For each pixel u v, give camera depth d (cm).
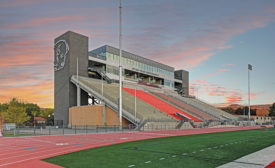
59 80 6750
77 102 6053
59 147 1777
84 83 5888
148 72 9181
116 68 7781
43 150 1622
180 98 8550
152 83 9394
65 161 1197
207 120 6131
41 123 7312
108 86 6438
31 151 1579
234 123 6819
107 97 5109
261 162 1113
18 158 1312
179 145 1858
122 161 1186
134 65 8569
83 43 6850
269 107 13438
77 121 5544
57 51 6931
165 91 9025
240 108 14300
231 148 1658
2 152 1545
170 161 1176
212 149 1611
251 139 2367
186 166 1055
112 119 4888
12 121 7319
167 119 4859
